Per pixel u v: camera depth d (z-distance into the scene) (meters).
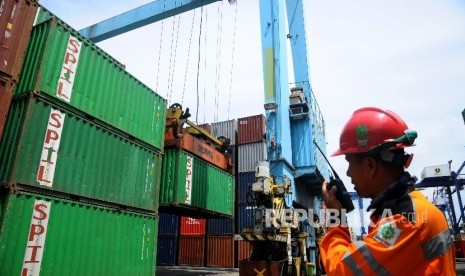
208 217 19.81
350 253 1.37
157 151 12.55
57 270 7.57
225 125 30.20
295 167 20.75
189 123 16.61
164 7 23.70
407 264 1.29
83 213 8.59
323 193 1.66
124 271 9.72
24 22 7.81
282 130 18.25
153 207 11.70
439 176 46.69
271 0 21.17
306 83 22.75
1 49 7.20
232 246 24.52
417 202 1.41
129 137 11.15
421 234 1.32
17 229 6.88
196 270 22.62
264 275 10.91
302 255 13.86
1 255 6.50
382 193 1.50
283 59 20.27
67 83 8.79
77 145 8.83
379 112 1.68
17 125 7.50
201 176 16.70
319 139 24.77
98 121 9.79
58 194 8.06
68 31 9.05
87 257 8.46
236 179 27.27
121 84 11.02
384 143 1.55
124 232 10.03
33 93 7.78
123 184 10.34
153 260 11.15
